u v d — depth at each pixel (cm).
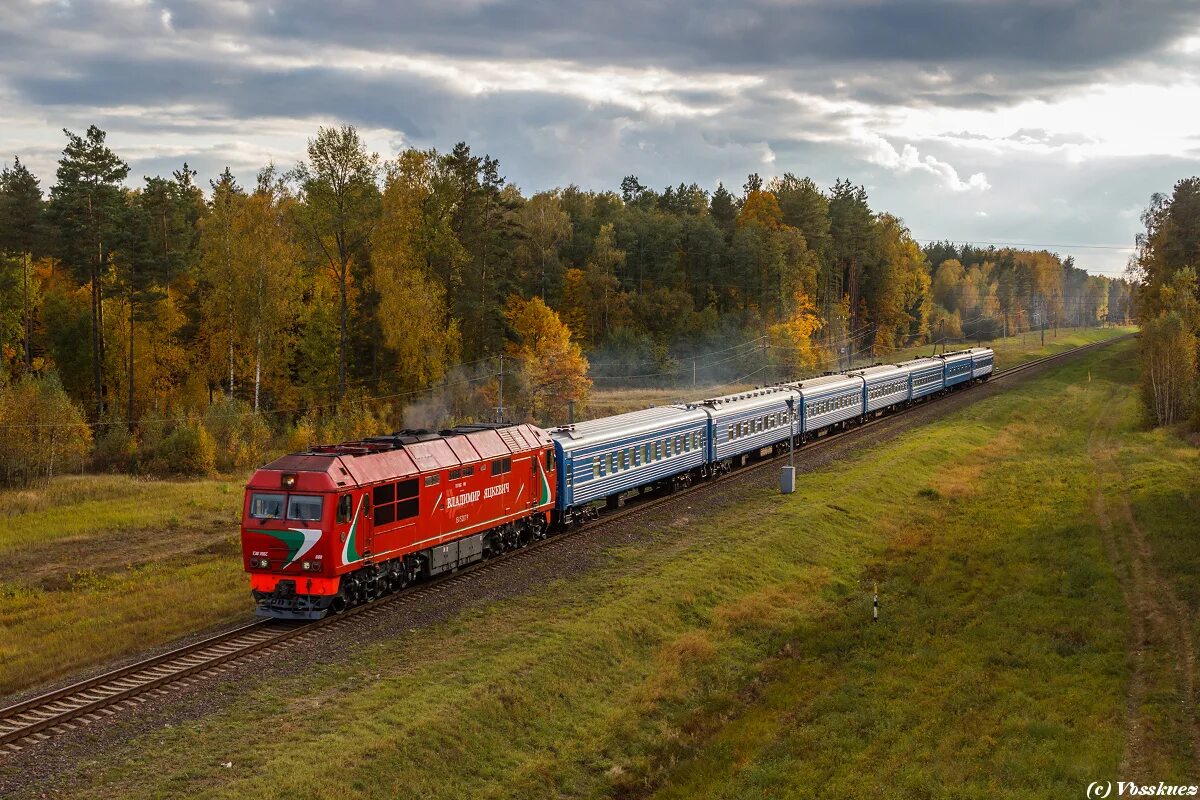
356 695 1923
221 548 3303
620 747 1956
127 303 6800
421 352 6306
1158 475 4325
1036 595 2819
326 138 6069
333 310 7144
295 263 6788
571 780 1802
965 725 1945
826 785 1725
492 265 7256
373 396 6944
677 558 3088
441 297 6844
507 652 2200
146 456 5544
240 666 2045
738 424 4669
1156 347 6253
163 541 3494
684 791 1755
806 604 2886
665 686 2238
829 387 5806
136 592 2728
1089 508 3862
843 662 2427
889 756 1831
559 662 2180
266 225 6378
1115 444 5653
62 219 6266
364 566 2414
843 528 3703
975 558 3284
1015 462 5162
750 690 2311
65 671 2064
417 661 2133
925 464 5062
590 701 2105
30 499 4141
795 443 5453
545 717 1986
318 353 7081
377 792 1600
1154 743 1830
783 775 1786
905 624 2666
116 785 1534
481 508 2877
